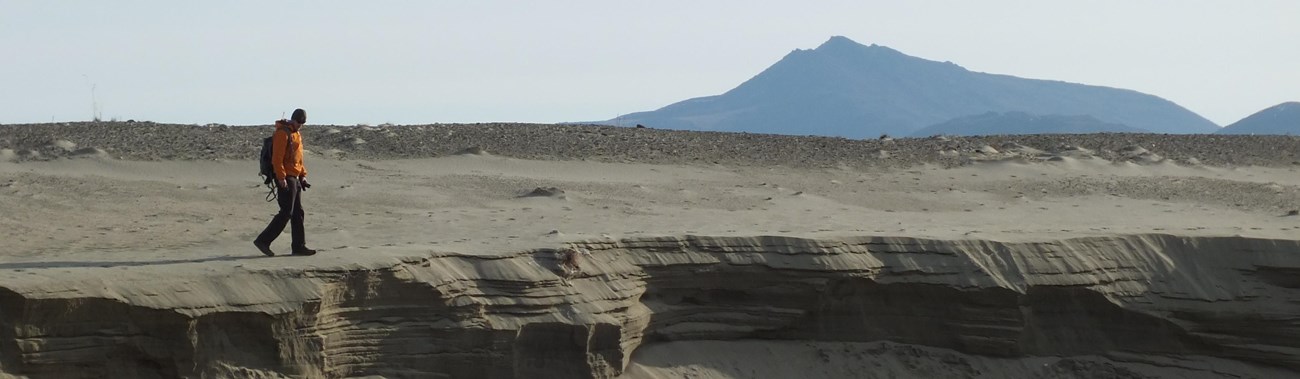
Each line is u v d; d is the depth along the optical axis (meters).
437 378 16.70
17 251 17.27
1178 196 30.64
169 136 31.52
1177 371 21.77
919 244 21.19
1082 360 21.56
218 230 20.72
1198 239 23.08
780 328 20.30
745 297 20.25
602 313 18.11
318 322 15.72
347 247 18.00
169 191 25.06
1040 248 21.80
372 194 26.17
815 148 35.88
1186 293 22.19
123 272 14.78
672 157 33.25
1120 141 39.34
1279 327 22.23
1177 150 38.00
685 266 19.67
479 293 17.31
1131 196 30.59
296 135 16.75
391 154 31.56
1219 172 34.97
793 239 20.47
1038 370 21.14
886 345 20.78
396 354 16.44
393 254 16.89
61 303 13.76
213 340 14.84
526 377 17.50
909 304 21.00
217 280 15.05
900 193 30.11
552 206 25.48
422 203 25.42
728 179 30.89
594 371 17.92
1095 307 21.86
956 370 20.64
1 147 28.36
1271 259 22.75
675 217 24.45
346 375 16.05
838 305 20.66
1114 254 22.39
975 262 21.17
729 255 19.98
